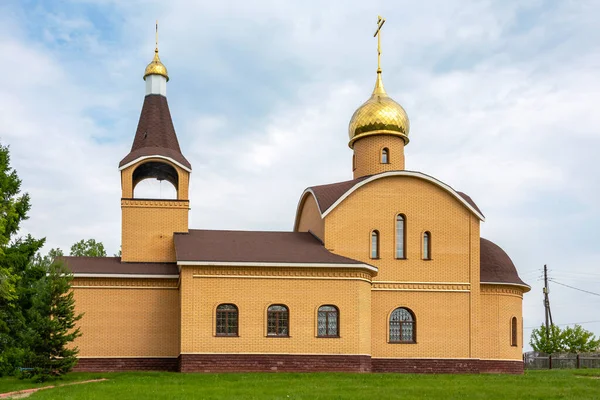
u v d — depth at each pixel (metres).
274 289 31.42
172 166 35.75
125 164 35.12
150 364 33.50
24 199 34.88
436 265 35.12
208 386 24.39
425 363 34.00
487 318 35.66
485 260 36.78
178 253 31.47
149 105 37.28
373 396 21.86
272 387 24.06
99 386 24.48
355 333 31.44
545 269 60.78
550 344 57.78
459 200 35.75
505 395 22.59
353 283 31.86
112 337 33.44
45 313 28.53
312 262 31.50
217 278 31.16
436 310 34.69
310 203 38.25
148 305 33.94
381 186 35.31
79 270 33.62
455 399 21.69
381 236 34.88
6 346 32.97
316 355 31.08
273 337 31.02
